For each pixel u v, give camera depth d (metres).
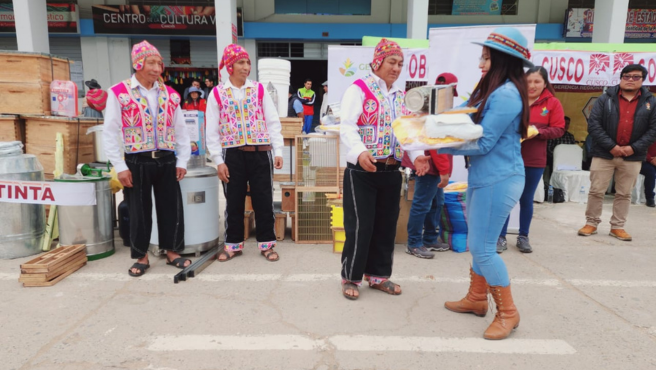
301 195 4.34
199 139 4.05
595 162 4.65
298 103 9.21
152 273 3.49
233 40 8.17
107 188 3.90
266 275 3.46
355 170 2.83
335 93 5.29
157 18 11.50
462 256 4.02
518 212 4.84
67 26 11.35
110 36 11.71
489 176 2.33
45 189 3.67
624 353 2.35
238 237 3.83
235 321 2.68
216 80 12.47
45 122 4.34
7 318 2.70
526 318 2.76
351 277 2.97
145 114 3.29
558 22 11.83
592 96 7.70
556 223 5.39
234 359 2.26
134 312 2.79
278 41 12.24
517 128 2.31
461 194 4.09
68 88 4.41
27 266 3.18
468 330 2.60
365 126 2.80
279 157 3.83
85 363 2.22
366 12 12.07
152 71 3.22
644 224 5.31
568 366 2.22
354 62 5.21
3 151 3.75
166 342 2.42
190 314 2.77
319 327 2.61
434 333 2.55
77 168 4.17
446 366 2.22
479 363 2.25
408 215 4.36
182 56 12.31
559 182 6.85
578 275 3.54
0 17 11.43
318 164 4.28
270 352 2.33
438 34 4.78
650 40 11.70
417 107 2.29
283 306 2.89
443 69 4.83
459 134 2.16
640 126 4.38
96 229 3.81
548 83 4.02
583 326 2.65
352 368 2.20
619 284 3.35
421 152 3.05
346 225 2.94
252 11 11.77
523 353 2.34
